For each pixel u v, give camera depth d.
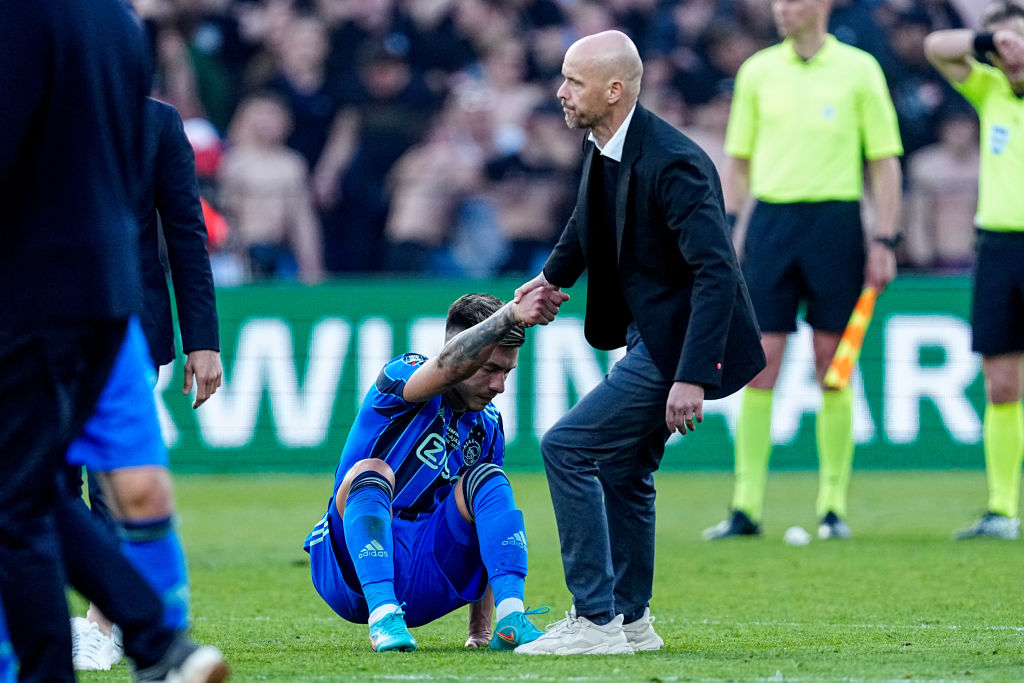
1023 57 27.55
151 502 11.72
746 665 14.48
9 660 10.85
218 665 10.86
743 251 29.98
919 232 44.41
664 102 49.03
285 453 41.06
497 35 50.44
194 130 45.53
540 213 47.09
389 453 15.77
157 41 48.28
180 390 40.94
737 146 29.73
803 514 33.31
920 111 48.25
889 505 34.88
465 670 13.97
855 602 20.80
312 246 45.62
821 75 28.86
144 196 16.39
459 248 46.84
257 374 41.06
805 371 41.16
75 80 10.85
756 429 29.34
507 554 15.70
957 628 18.14
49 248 10.81
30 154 10.78
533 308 15.15
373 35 49.53
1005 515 29.09
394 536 15.91
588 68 14.78
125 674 14.65
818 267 28.72
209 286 16.75
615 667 14.21
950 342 40.94
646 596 16.08
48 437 10.87
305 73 48.62
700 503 35.34
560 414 40.62
